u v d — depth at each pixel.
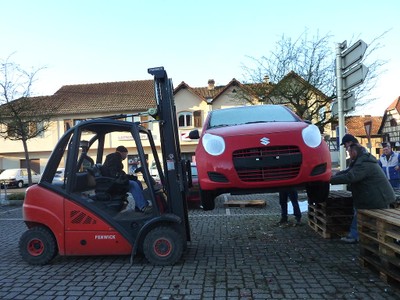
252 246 7.15
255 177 5.39
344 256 6.23
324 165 5.55
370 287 4.78
